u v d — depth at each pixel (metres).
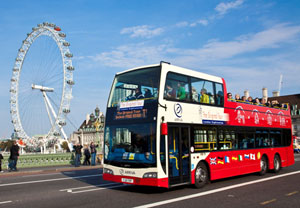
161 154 10.02
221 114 13.15
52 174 18.59
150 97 10.53
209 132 12.31
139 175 10.10
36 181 14.71
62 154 25.58
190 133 11.34
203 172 11.80
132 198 9.73
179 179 10.59
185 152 11.05
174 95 10.92
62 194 10.66
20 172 19.36
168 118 10.50
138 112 10.66
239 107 14.42
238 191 10.84
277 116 17.67
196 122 11.70
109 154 11.04
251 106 15.38
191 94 11.72
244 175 15.82
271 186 11.94
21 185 13.28
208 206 8.44
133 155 10.39
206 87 12.60
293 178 14.33
